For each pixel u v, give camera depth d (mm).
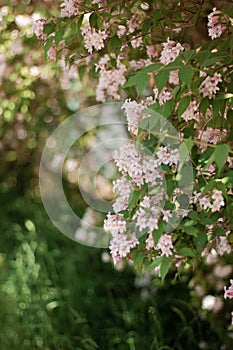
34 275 3930
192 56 1972
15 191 5586
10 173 5535
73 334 3578
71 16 2389
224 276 3328
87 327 3617
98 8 2346
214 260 3287
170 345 3568
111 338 3561
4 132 4816
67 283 4000
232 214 2088
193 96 2139
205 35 2688
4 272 4137
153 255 2145
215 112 1983
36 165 5340
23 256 4234
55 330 3520
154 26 2504
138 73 1816
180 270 2248
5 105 3844
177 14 2516
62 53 2713
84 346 3404
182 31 2611
